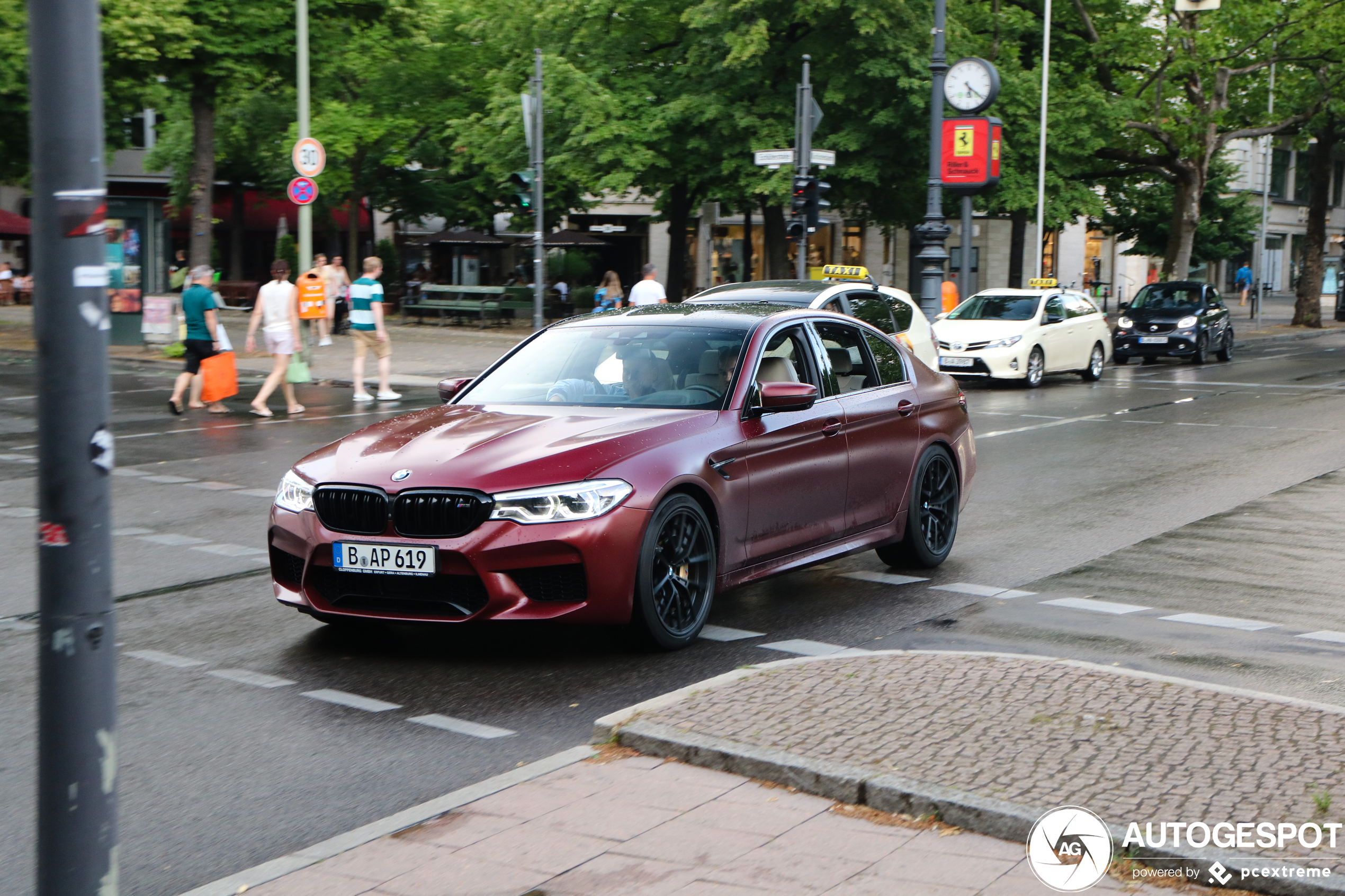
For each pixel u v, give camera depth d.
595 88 31.44
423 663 6.37
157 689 5.94
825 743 4.69
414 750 5.12
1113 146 36.41
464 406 7.25
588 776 4.61
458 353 27.03
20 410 17.59
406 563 6.10
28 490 11.66
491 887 3.77
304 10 24.28
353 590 6.27
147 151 53.41
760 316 7.66
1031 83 32.50
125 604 7.59
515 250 56.28
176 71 27.38
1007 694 5.29
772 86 31.38
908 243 56.69
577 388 7.26
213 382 17.16
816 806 4.32
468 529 6.05
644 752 4.82
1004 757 4.54
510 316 36.16
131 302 27.69
